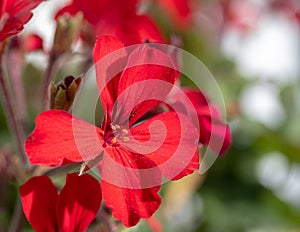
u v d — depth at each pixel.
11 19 0.24
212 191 0.42
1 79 0.27
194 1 0.45
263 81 0.47
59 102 0.24
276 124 0.46
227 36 0.48
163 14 0.44
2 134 0.37
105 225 0.27
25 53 0.30
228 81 0.45
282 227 0.43
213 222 0.41
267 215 0.43
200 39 0.45
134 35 0.28
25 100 0.36
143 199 0.23
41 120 0.22
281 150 0.44
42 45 0.30
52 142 0.22
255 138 0.43
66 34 0.28
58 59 0.28
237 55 0.48
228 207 0.42
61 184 0.28
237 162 0.43
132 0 0.29
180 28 0.44
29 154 0.22
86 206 0.24
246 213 0.42
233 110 0.43
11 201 0.34
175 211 0.36
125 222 0.22
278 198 0.43
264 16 0.51
